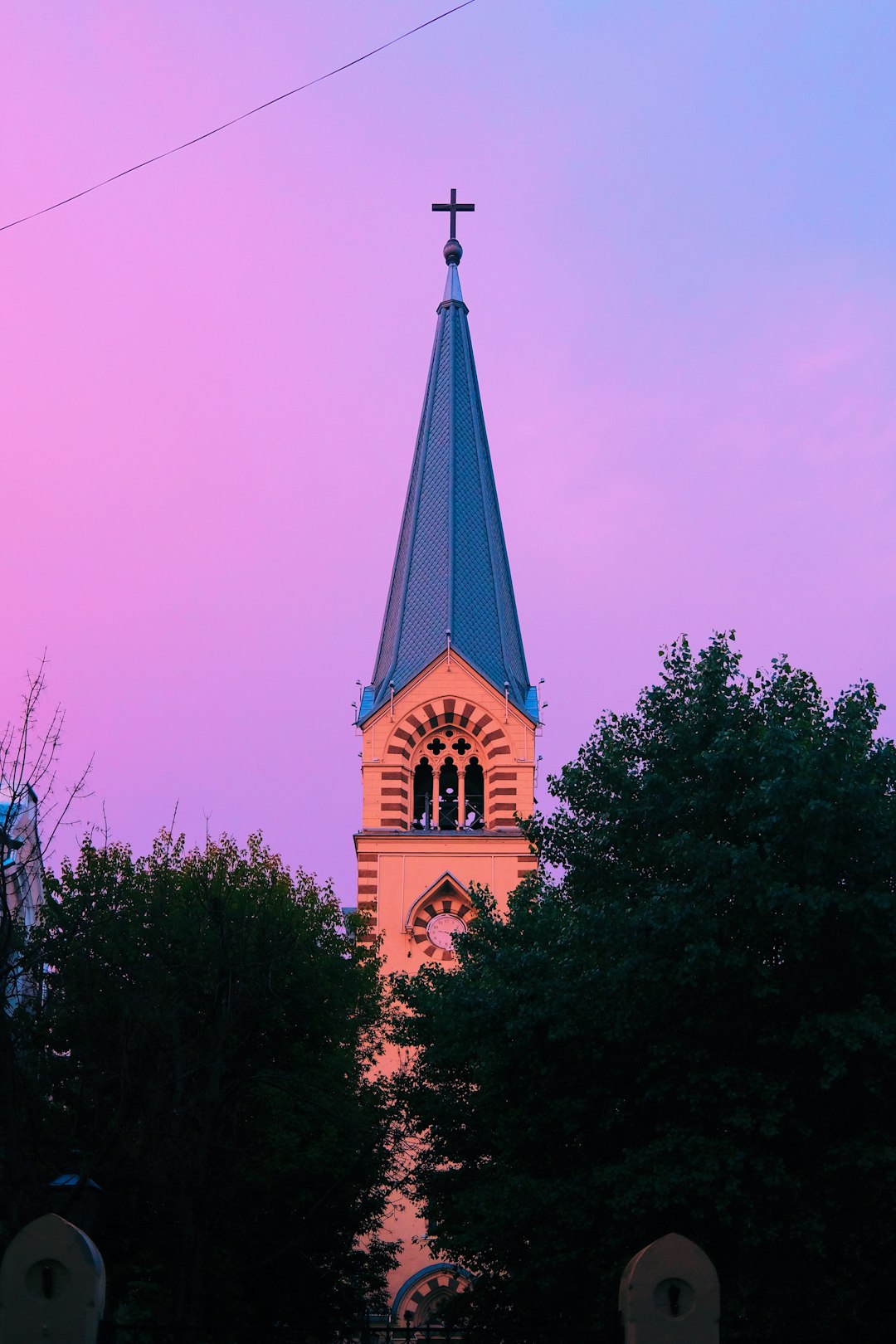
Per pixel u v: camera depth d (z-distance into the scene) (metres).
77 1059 34.00
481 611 69.19
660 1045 30.02
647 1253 17.88
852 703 31.34
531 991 31.59
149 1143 32.19
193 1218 30.88
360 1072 47.16
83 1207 27.00
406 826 65.75
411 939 63.66
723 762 31.00
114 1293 33.94
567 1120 31.84
